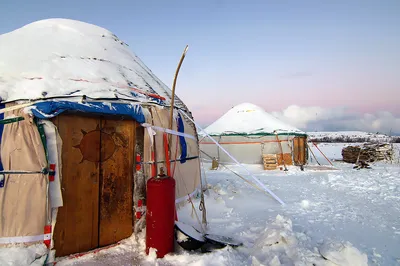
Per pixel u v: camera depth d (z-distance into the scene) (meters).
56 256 3.30
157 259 3.24
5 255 2.90
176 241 3.51
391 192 7.66
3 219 3.04
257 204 6.29
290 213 5.49
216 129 16.30
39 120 3.23
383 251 3.66
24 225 3.08
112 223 3.80
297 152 15.31
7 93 3.39
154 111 4.33
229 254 3.33
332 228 4.57
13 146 3.13
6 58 4.14
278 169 13.38
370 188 8.28
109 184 3.79
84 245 3.54
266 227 4.25
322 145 43.22
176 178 5.01
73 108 3.34
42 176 3.17
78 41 5.12
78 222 3.51
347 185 8.85
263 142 14.65
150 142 4.11
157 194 3.28
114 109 3.68
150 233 3.31
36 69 3.93
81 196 3.54
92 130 3.67
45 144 3.20
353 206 6.12
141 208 3.98
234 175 11.65
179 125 5.03
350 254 3.02
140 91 4.57
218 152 15.68
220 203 6.02
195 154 6.11
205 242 3.55
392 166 13.73
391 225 4.76
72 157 3.49
